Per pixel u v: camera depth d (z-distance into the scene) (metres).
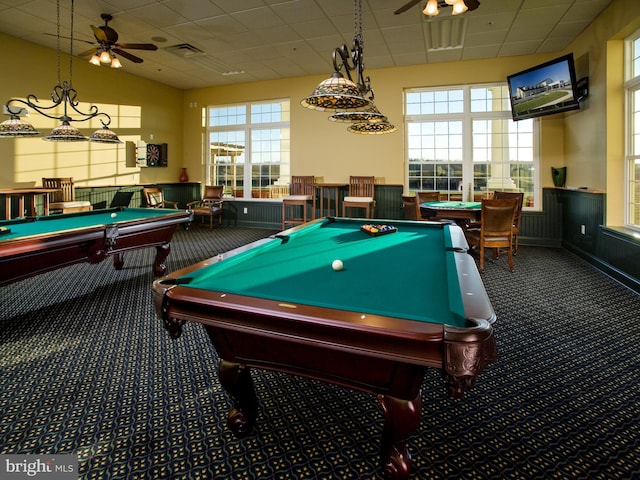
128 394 2.10
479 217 5.07
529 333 2.90
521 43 6.02
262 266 1.99
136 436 1.76
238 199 9.01
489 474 1.53
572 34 5.64
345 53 2.84
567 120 6.25
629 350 2.60
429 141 7.37
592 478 1.51
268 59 6.91
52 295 3.79
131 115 7.89
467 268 1.82
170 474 1.54
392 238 2.87
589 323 3.08
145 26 5.46
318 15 5.07
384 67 7.30
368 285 1.65
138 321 3.14
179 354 2.58
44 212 6.05
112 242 3.38
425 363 1.14
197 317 1.44
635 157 4.44
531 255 5.83
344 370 1.40
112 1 4.70
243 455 1.65
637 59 4.42
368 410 1.98
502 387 2.17
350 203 7.22
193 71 7.69
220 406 2.00
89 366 2.41
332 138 7.91
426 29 5.51
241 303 1.37
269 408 1.99
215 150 9.26
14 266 2.70
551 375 2.30
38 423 1.85
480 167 7.11
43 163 6.37
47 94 6.35
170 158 8.92
